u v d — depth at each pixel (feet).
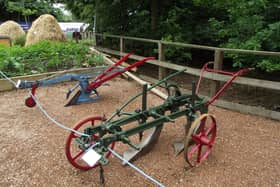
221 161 10.39
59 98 17.02
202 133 10.07
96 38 33.53
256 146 11.58
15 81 18.53
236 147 11.47
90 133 8.87
